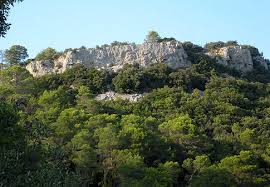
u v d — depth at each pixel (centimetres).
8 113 2698
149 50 13400
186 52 13862
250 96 11388
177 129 7581
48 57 14050
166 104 10206
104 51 13462
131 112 9850
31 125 2852
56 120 7125
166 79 12038
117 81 11706
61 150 2756
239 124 9275
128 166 5888
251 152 6838
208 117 9719
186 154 7250
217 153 7506
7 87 7788
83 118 7538
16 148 2503
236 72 13788
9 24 2523
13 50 14700
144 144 6831
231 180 6309
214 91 11225
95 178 6331
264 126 9188
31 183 2220
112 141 6538
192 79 12088
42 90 9331
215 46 14950
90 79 11894
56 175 2411
